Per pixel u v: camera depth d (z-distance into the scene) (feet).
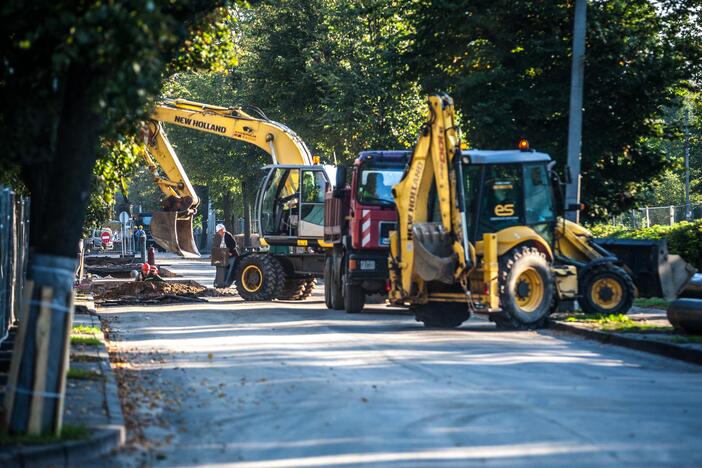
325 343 103.76
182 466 49.57
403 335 112.57
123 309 164.04
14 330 106.93
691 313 102.89
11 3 52.95
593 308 125.80
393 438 54.39
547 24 171.42
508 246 118.93
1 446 49.65
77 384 70.33
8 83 62.08
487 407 63.62
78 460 50.21
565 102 166.40
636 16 178.70
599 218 187.01
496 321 123.24
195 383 76.33
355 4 258.37
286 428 58.13
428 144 124.06
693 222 191.42
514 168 123.44
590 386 72.90
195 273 307.58
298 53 299.38
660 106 176.96
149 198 596.29
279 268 186.60
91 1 52.42
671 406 64.08
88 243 528.63
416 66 184.14
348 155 278.26
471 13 170.09
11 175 117.50
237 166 357.00
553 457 49.44
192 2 69.00
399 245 127.03
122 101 51.06
